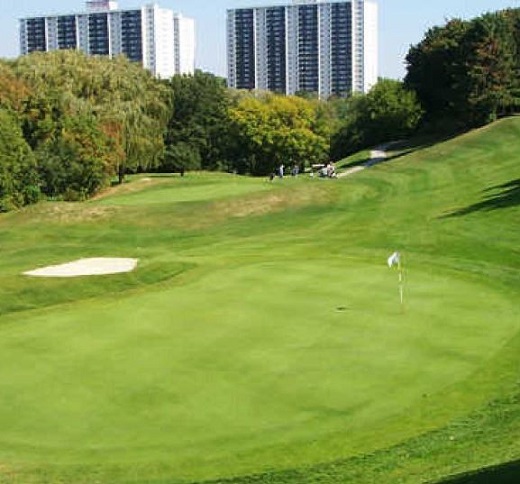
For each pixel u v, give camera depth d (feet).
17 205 224.53
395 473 42.16
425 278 92.89
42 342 68.90
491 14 289.94
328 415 50.80
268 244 131.64
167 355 64.03
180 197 187.93
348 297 82.99
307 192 175.83
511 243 112.47
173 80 358.64
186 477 43.39
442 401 52.54
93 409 53.01
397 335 68.03
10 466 45.19
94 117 247.29
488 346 64.28
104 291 91.30
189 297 85.25
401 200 161.38
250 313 77.00
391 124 328.90
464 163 197.88
